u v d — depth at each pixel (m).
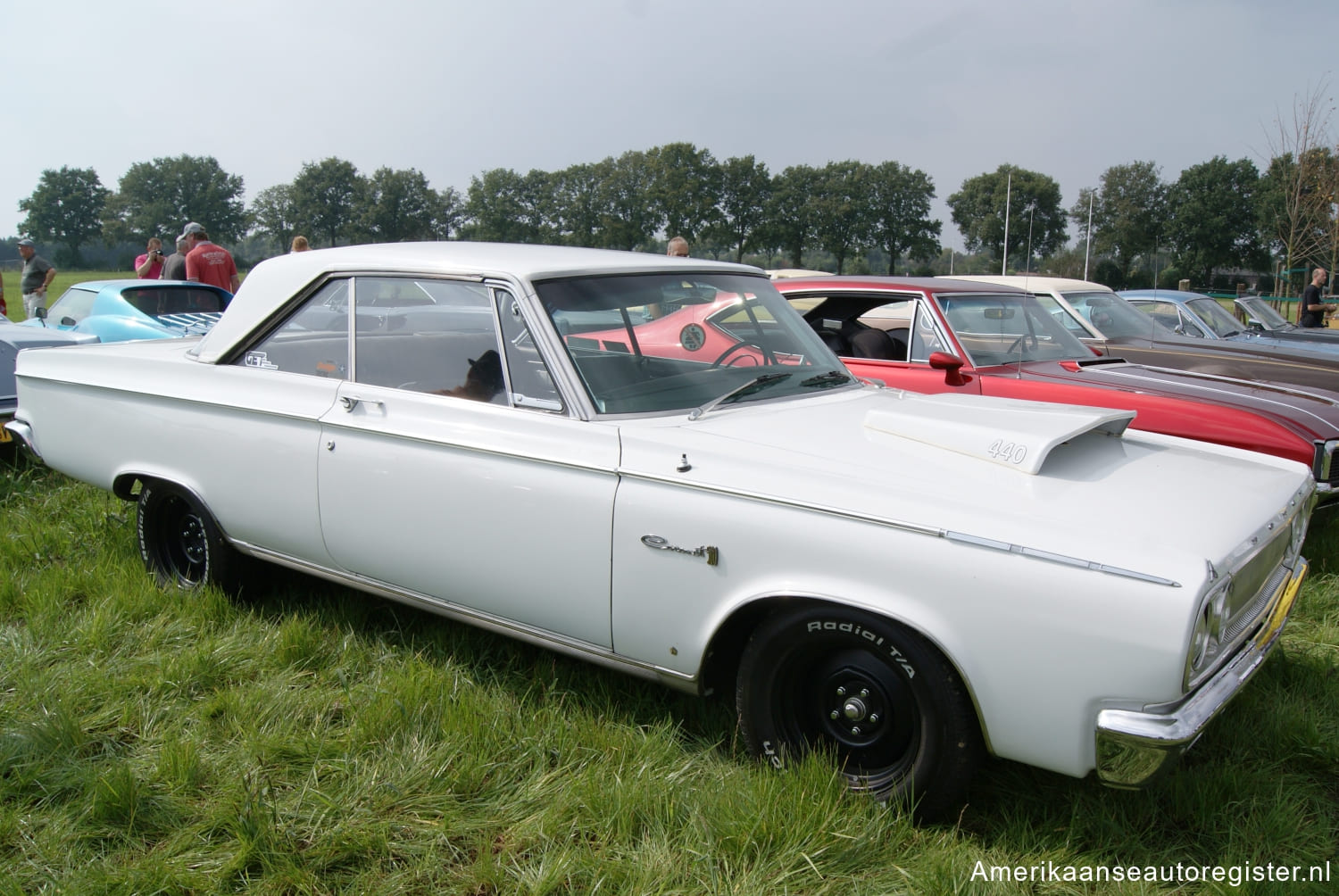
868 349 5.69
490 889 2.25
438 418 3.09
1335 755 2.80
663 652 2.70
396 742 2.84
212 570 3.82
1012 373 5.22
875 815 2.42
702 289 3.41
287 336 3.58
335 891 2.24
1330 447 4.43
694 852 2.32
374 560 3.29
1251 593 2.46
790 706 2.62
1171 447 3.03
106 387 4.02
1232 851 2.37
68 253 101.81
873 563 2.32
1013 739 2.22
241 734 2.90
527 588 2.92
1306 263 21.19
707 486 2.57
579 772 2.68
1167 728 2.04
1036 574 2.14
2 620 3.79
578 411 2.84
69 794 2.62
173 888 2.22
